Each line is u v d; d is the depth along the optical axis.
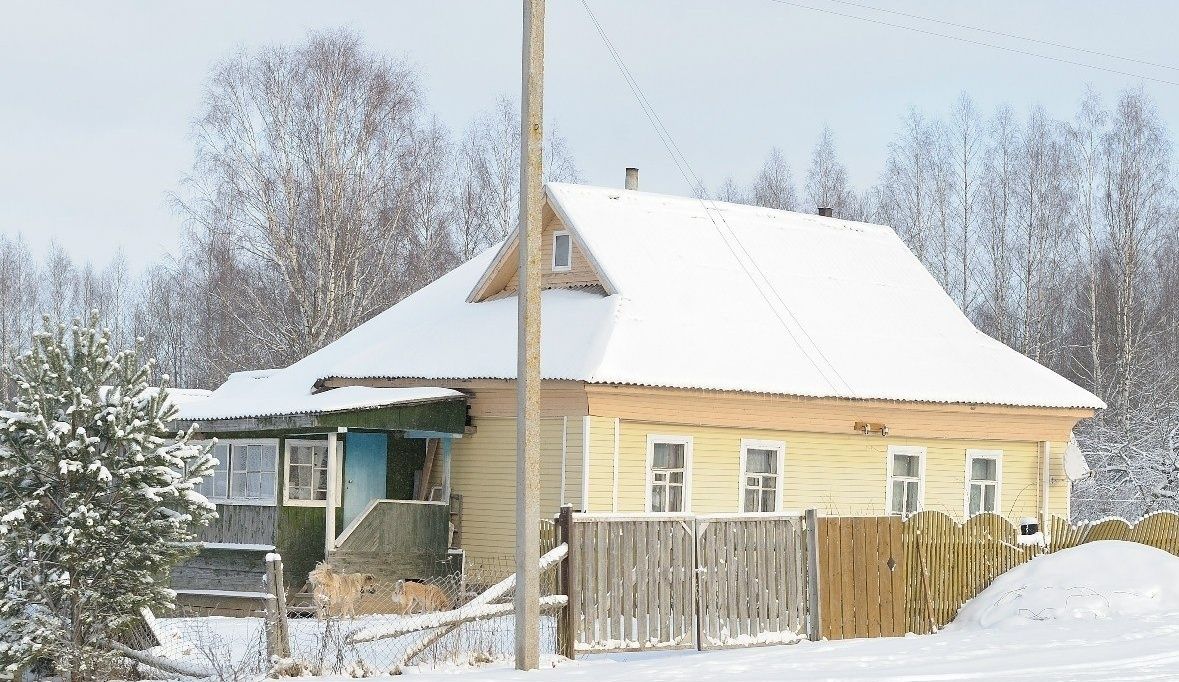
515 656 16.45
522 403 16.64
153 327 76.62
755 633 19.12
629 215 32.12
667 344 28.34
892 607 20.75
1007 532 23.30
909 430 31.38
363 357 30.31
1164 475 40.28
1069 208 57.28
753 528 19.31
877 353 31.95
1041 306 55.97
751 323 30.61
